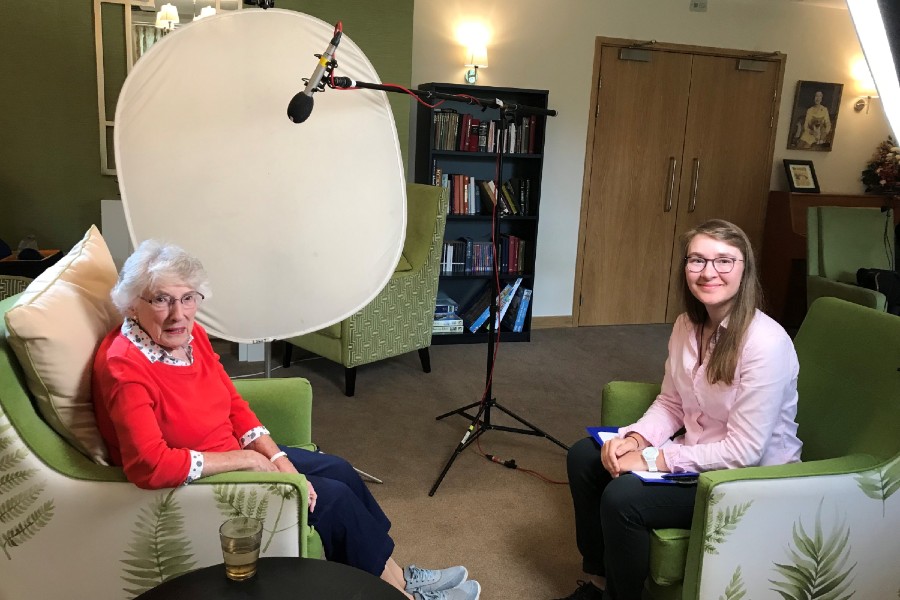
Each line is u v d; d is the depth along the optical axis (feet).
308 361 13.25
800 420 5.99
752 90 16.69
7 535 4.46
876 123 17.85
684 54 16.05
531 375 13.00
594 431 6.19
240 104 6.22
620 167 16.21
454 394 11.78
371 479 8.64
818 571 5.02
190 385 4.99
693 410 5.85
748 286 5.43
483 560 7.07
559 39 15.21
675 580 5.08
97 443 4.71
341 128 6.64
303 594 3.77
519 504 8.23
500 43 14.85
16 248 12.17
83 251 5.46
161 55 5.91
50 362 4.41
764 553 4.91
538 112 9.07
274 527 4.61
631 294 17.01
